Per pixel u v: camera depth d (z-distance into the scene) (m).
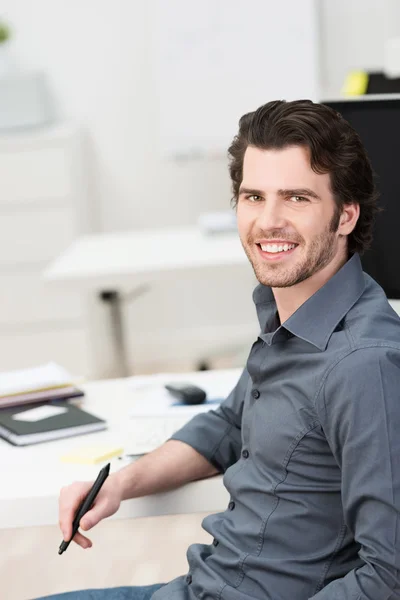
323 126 1.52
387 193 2.25
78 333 5.56
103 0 5.62
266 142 1.53
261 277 1.57
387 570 1.36
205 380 2.39
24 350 5.59
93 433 2.10
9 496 1.80
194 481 1.87
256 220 1.56
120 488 1.76
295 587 1.52
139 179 5.82
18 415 2.18
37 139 5.29
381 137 2.24
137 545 3.50
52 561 3.41
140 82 5.70
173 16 5.30
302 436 1.50
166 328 5.95
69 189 5.35
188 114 5.42
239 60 5.32
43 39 5.68
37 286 5.50
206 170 5.79
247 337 5.94
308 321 1.53
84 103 5.74
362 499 1.39
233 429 1.91
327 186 1.53
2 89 5.39
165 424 2.07
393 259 2.26
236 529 1.60
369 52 5.50
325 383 1.45
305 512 1.51
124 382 2.45
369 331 1.48
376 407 1.39
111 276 3.79
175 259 3.88
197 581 1.64
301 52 5.27
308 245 1.53
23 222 5.40
